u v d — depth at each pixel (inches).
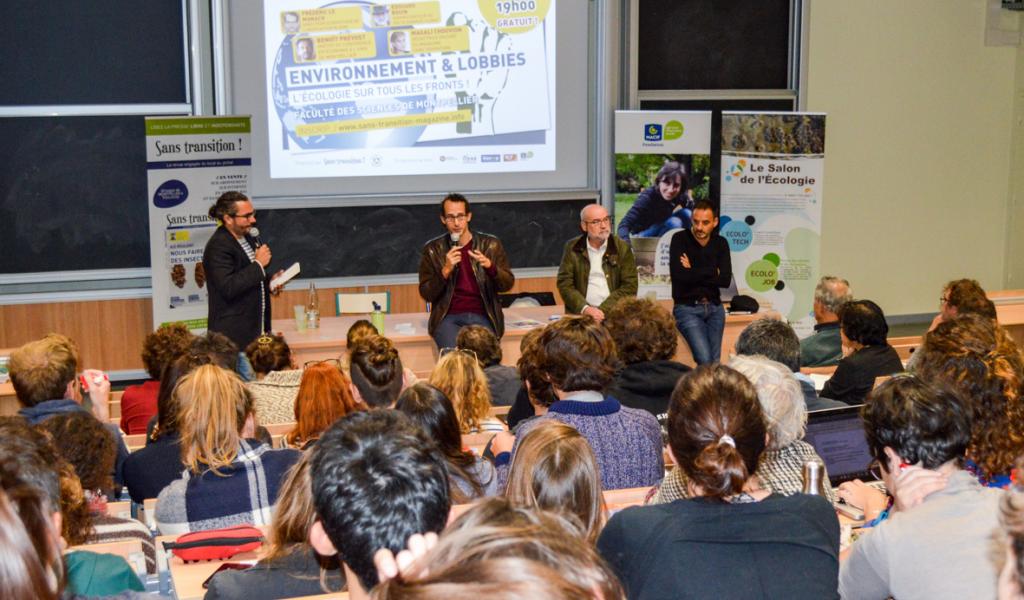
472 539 29.0
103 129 287.7
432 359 243.8
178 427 113.0
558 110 323.9
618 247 252.5
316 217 308.0
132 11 286.7
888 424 77.3
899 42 372.8
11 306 285.6
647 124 315.3
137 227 294.0
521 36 318.3
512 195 321.7
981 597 67.1
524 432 101.2
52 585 47.3
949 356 100.3
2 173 281.3
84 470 94.7
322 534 51.0
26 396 130.8
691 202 321.1
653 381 132.3
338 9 304.2
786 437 87.0
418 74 313.0
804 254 328.8
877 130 375.2
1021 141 389.4
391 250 315.3
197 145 274.8
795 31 341.1
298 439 124.2
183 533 96.9
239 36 296.0
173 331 164.7
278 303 306.7
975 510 71.2
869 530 78.9
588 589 27.5
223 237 234.2
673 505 62.8
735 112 318.7
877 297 385.7
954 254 393.4
